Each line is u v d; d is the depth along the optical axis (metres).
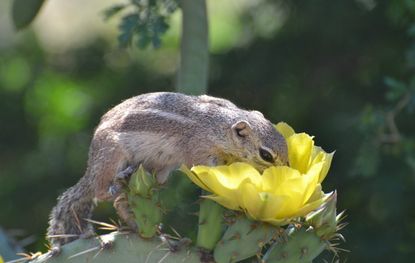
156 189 6.80
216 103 9.05
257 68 14.08
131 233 6.81
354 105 13.62
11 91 16.36
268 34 14.34
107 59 15.91
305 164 7.17
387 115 11.37
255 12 14.53
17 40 17.25
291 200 6.48
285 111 14.05
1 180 15.27
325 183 13.05
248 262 11.13
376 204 12.95
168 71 15.29
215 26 16.62
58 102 15.95
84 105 15.79
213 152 8.87
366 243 12.54
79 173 15.13
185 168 6.74
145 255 6.76
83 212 9.03
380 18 13.60
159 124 8.72
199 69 9.23
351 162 12.91
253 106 14.12
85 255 6.78
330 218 6.69
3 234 8.97
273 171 6.48
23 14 10.22
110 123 8.87
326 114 13.78
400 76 13.62
